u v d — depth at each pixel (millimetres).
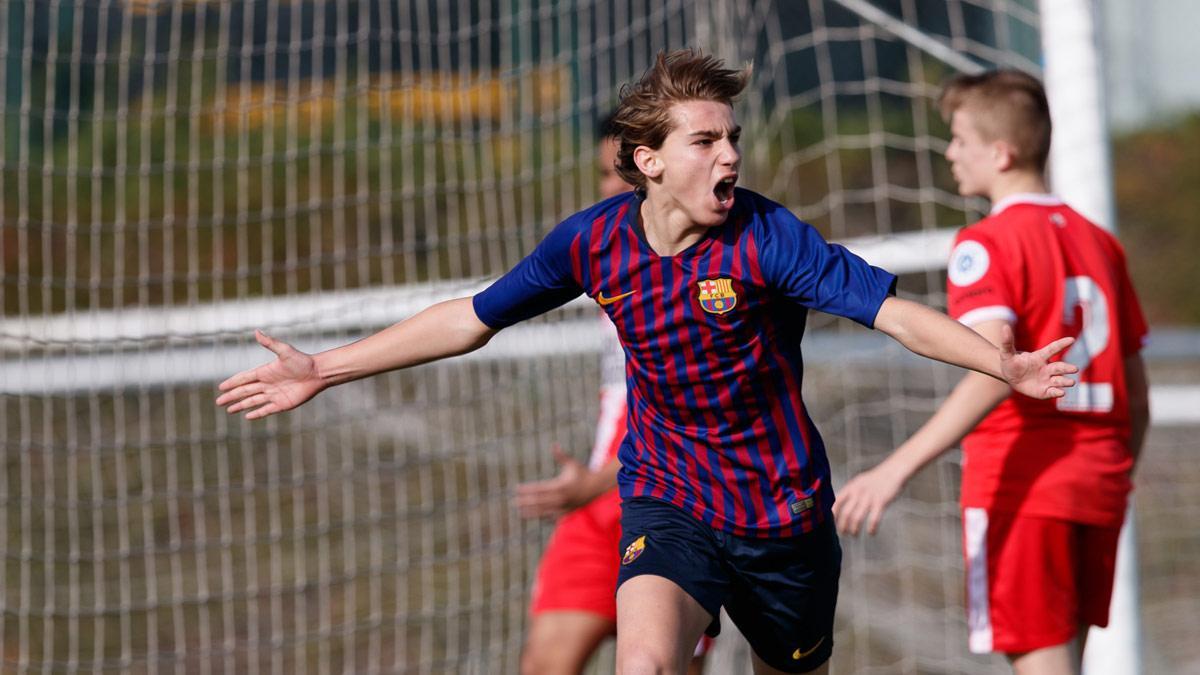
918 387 28531
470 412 25125
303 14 37062
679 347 11039
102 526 26625
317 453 26688
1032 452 13883
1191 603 24203
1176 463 28250
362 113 22891
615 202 11273
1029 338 13820
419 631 23875
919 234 21984
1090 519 13891
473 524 23812
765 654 12352
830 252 10641
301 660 23047
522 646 22078
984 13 40594
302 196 30312
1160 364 28453
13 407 30312
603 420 16812
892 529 26781
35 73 35750
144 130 21578
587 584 16281
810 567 11727
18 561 25250
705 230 10844
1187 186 53281
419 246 26812
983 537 14031
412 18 34656
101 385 21281
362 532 26828
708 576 11211
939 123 43062
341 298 21547
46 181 20984
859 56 45031
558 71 24922
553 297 11562
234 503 28016
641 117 10688
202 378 21562
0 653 21641
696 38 20125
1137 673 17016
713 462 11430
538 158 26562
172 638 23672
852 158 42156
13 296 28453
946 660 22438
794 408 11344
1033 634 13773
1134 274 52406
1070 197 17000
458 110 27766
